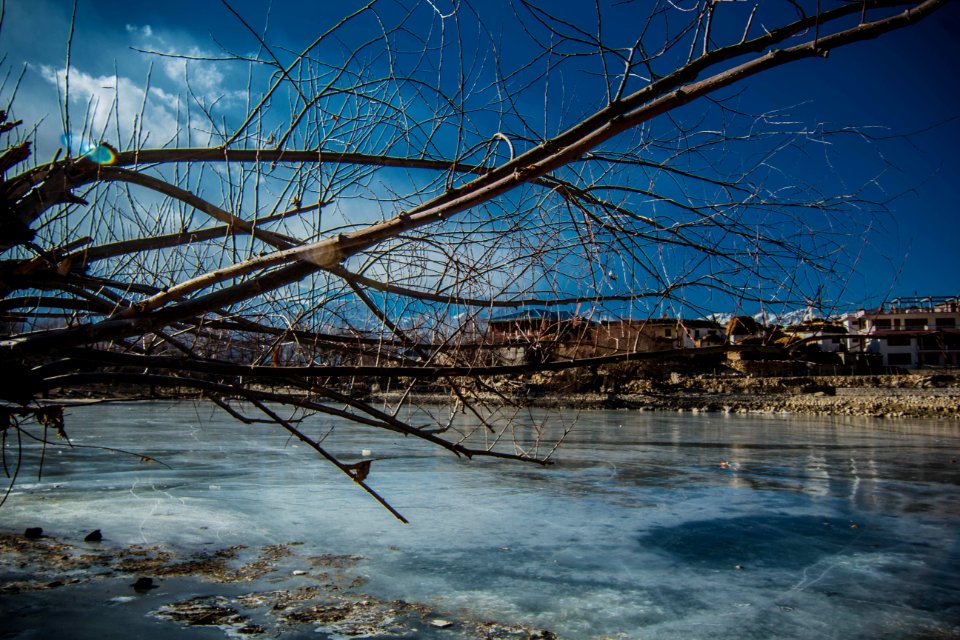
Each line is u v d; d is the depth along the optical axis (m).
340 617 3.94
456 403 3.82
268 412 2.97
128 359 2.58
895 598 4.59
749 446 15.16
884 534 6.44
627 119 1.96
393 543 5.75
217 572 4.73
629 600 4.45
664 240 2.98
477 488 8.68
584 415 27.45
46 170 2.54
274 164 3.07
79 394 20.67
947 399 28.48
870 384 36.19
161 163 2.93
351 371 2.84
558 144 2.16
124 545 5.33
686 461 12.12
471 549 5.61
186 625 3.69
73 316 3.17
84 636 3.48
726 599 4.51
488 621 3.99
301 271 2.25
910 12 1.60
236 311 3.38
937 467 11.59
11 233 2.34
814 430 20.69
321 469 9.93
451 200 2.29
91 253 3.07
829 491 8.93
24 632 3.50
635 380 37.59
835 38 1.69
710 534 6.35
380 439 14.70
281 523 6.36
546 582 4.79
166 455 11.23
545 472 10.30
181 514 6.56
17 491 7.53
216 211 2.76
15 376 2.45
